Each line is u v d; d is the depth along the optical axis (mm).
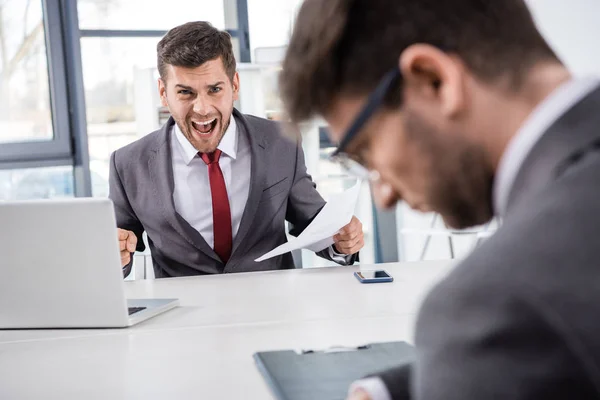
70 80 4348
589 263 420
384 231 4879
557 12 3953
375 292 1695
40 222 1454
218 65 2188
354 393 833
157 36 4516
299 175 2359
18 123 4289
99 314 1477
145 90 4148
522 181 492
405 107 535
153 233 2240
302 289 1780
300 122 582
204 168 2309
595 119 474
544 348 421
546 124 490
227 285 1893
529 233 446
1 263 1494
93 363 1228
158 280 2023
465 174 530
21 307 1512
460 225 570
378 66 540
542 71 514
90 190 4441
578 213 436
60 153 4324
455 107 507
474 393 435
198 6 4559
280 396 965
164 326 1474
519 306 426
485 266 452
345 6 545
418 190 560
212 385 1065
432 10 524
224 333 1382
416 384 501
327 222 1867
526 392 422
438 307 469
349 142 571
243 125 2363
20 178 4324
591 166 454
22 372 1195
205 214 2293
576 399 415
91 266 1457
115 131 4508
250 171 2305
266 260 2227
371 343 1228
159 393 1044
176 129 2340
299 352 1187
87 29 4387
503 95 511
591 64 3848
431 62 514
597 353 405
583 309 412
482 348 436
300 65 563
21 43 4242
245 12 4547
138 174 2270
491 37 515
